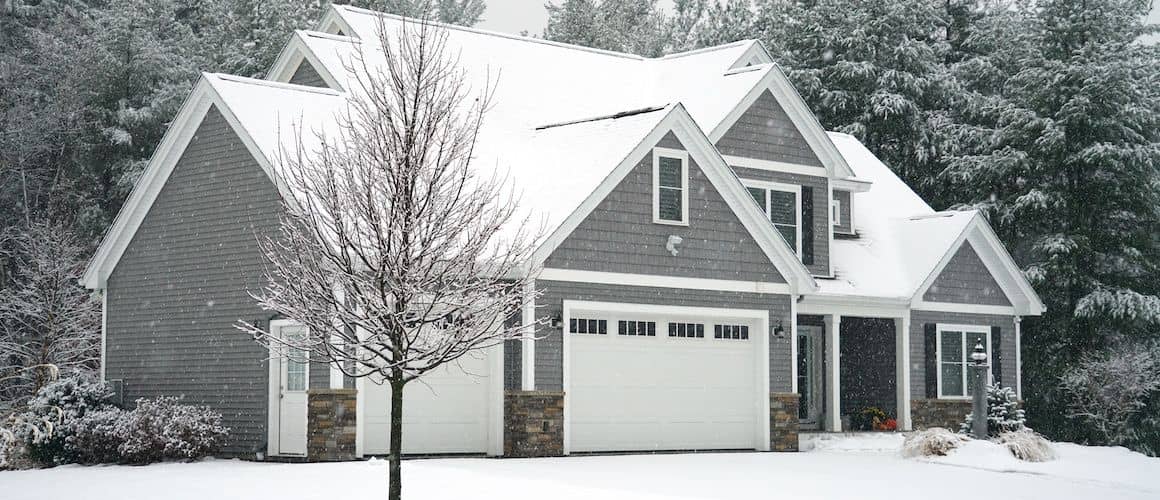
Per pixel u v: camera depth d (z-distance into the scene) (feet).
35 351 110.01
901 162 146.51
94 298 90.22
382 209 47.80
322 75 88.89
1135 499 64.44
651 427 81.00
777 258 86.69
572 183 78.48
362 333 69.36
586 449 77.92
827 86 151.23
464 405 74.95
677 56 104.88
